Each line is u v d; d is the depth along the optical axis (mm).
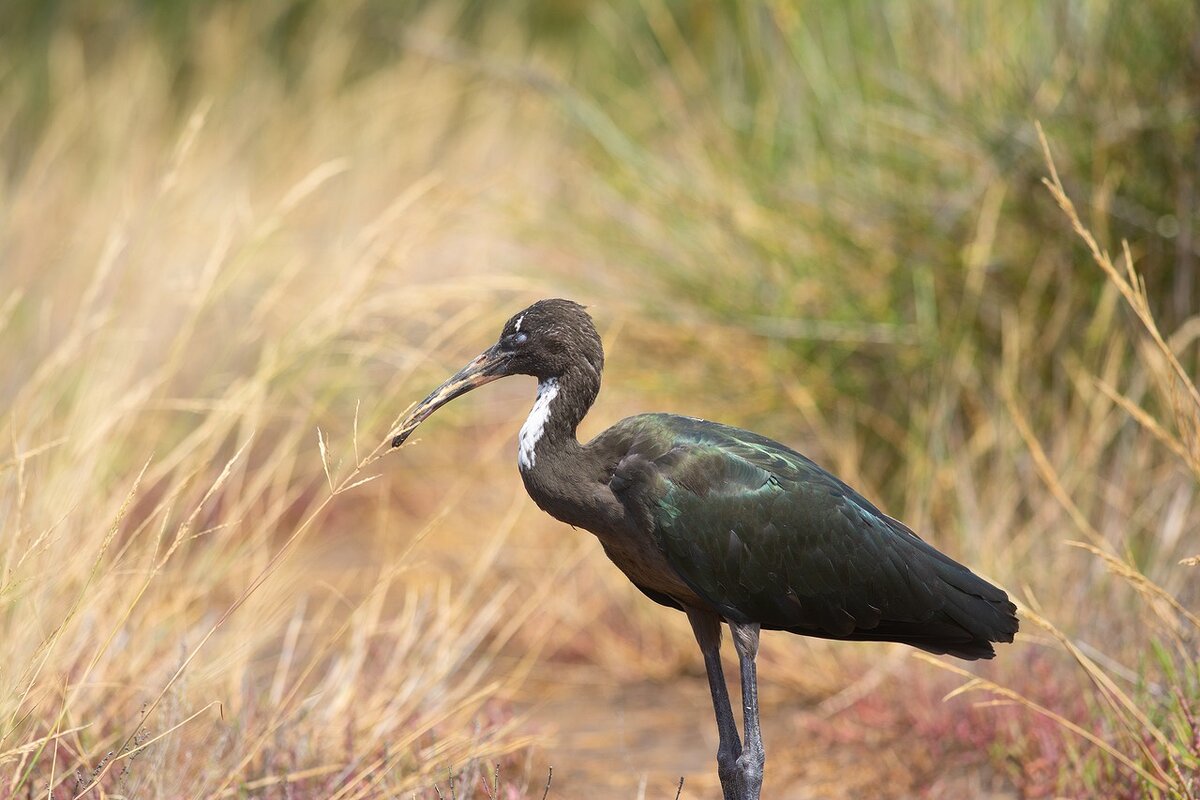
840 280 12594
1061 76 12289
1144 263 11859
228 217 12203
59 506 9227
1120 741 8781
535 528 13234
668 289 13148
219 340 13758
